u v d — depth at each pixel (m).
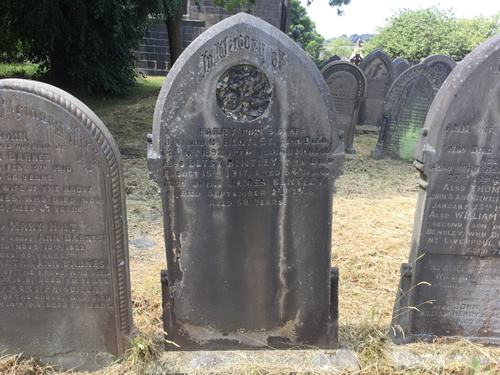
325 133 2.44
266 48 2.28
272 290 2.79
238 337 2.91
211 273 2.74
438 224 2.71
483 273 2.81
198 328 2.88
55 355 2.77
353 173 6.92
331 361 2.77
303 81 2.34
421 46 23.34
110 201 2.42
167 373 2.66
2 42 12.41
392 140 7.62
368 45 26.16
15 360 2.70
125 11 12.08
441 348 2.88
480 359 2.79
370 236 4.57
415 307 2.84
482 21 24.30
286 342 2.92
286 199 2.59
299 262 2.73
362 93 7.89
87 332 2.72
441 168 2.58
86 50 11.84
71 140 2.29
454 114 2.47
